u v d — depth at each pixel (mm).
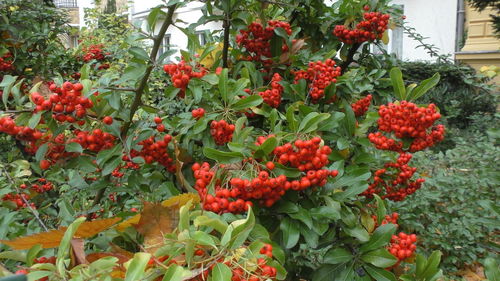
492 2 1996
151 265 300
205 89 539
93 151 506
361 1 808
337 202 449
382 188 703
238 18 623
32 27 1178
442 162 1347
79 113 450
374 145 649
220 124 486
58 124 490
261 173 389
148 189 555
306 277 602
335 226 493
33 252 308
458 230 1017
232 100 505
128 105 723
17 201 614
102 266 273
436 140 596
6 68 1076
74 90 444
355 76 770
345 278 454
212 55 719
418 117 559
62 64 1323
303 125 447
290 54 682
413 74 2447
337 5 896
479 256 1045
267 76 708
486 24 2586
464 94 2236
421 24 3010
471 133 1908
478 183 1081
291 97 643
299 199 457
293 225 434
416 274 459
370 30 798
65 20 1473
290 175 415
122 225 355
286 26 688
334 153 583
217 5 604
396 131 581
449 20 2904
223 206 388
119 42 2070
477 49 2600
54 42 1329
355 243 487
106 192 688
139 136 503
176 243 299
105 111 496
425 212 1098
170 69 520
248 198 408
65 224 507
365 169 481
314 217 433
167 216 340
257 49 699
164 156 534
